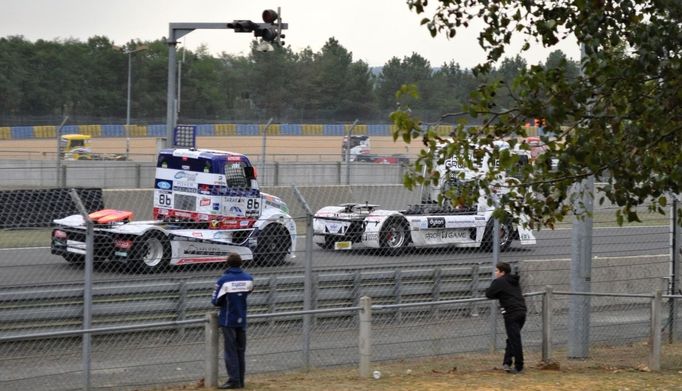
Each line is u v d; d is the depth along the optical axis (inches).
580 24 633.0
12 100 4101.9
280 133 3171.8
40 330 684.1
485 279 952.9
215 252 981.2
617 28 628.4
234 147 2957.7
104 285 720.3
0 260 720.3
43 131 3230.8
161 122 3777.1
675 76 602.9
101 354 716.0
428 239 1200.8
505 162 620.1
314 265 896.3
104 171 1881.2
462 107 634.2
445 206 1251.2
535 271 1054.4
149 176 1937.7
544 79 618.5
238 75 4933.6
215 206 1296.8
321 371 764.6
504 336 914.1
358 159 2719.0
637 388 730.8
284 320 818.2
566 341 973.8
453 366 811.4
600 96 628.4
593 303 1047.6
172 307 753.6
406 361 826.2
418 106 4355.3
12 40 4468.5
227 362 669.3
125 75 4507.9
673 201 1001.5
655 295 823.7
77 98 4311.0
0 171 1844.2
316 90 4731.8
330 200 1644.9
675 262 1027.9
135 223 869.2
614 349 948.6
